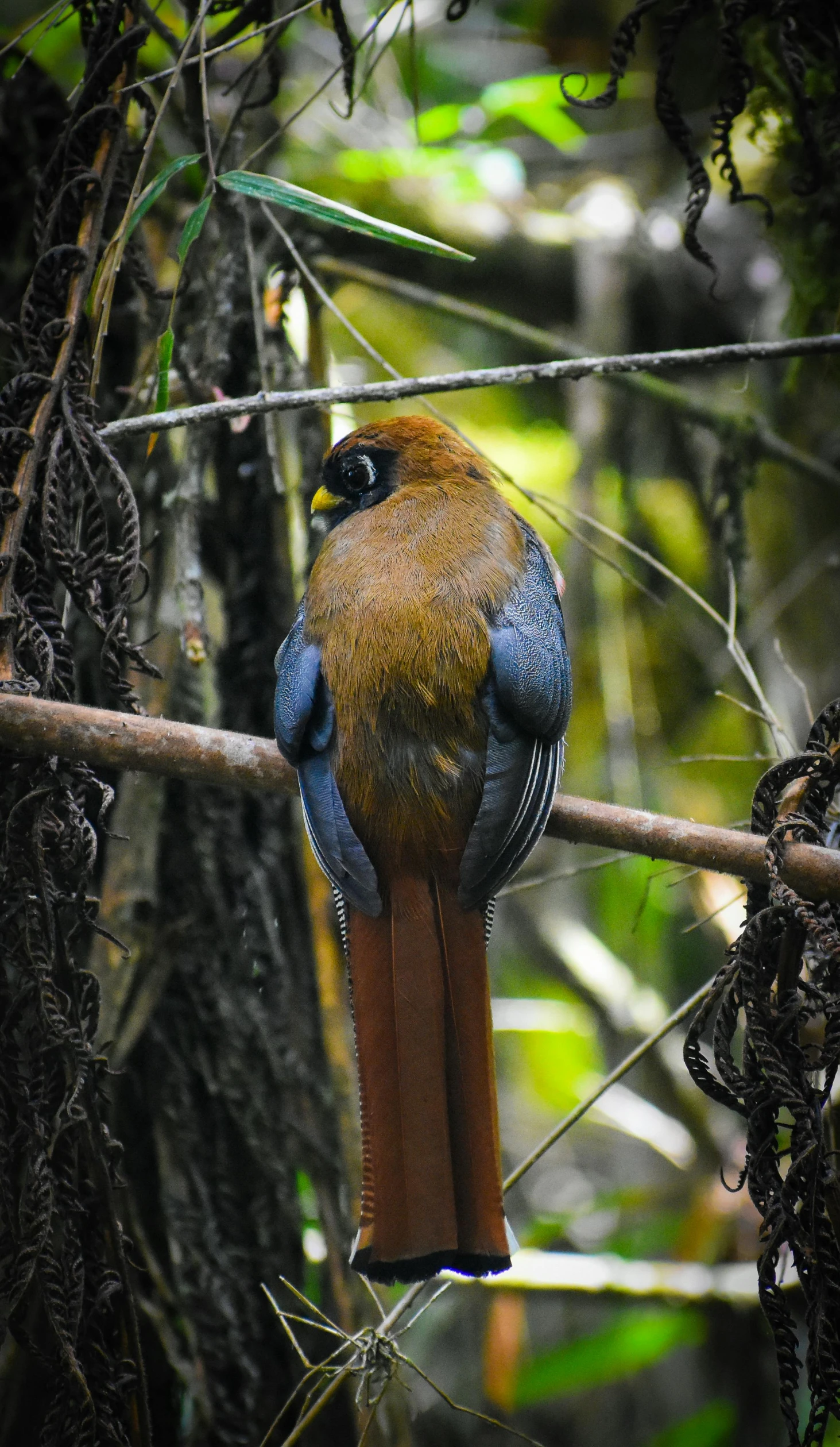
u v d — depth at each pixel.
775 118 9.24
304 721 5.77
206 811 7.05
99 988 5.55
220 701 7.31
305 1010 7.07
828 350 6.13
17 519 5.56
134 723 5.43
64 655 5.66
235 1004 6.98
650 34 10.36
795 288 9.01
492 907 5.79
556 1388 8.69
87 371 5.84
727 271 10.78
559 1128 6.22
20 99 8.13
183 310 7.53
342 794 5.77
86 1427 5.31
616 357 6.10
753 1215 9.02
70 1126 5.35
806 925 4.73
